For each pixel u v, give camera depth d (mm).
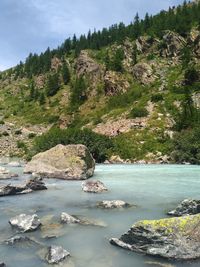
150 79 92812
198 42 98375
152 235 11070
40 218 14914
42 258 10297
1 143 69500
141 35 128750
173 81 87500
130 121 66562
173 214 15438
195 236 11023
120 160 51094
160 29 121250
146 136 57969
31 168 31250
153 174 32438
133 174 32500
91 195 20797
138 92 88375
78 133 53250
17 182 25969
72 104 104000
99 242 11836
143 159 51031
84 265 9859
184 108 69125
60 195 20828
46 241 11867
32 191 22156
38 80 145875
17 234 12617
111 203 17328
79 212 16125
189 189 22828
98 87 104812
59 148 31422
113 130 63438
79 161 29797
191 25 115312
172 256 10406
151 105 74938
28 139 73812
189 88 80562
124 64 107000
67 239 12109
